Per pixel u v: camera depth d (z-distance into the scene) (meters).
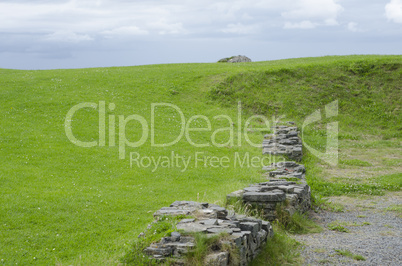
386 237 10.98
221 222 9.06
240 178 17.34
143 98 30.20
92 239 10.86
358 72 35.94
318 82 34.41
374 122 30.12
